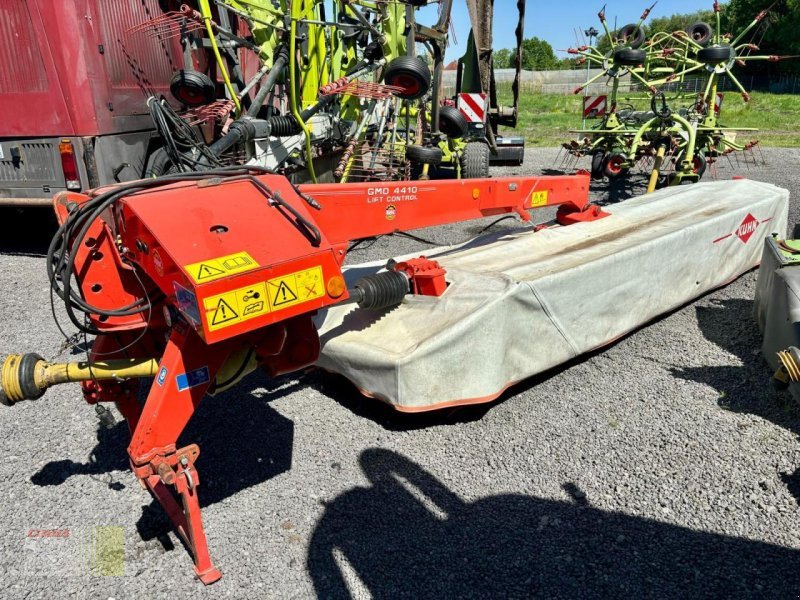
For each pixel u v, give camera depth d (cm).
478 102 840
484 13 894
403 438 310
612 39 1010
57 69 527
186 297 204
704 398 338
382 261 437
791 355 285
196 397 230
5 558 239
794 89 3591
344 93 545
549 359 342
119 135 580
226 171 251
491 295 306
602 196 873
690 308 462
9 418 335
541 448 299
